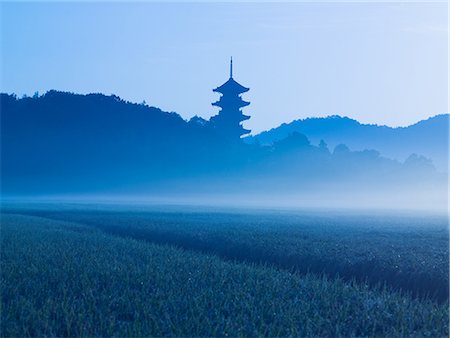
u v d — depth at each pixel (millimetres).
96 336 12680
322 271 25469
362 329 13891
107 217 63656
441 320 14562
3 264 22766
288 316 13969
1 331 12906
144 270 21047
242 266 22891
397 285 22375
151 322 13562
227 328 13109
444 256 26500
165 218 61500
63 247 29609
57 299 15875
